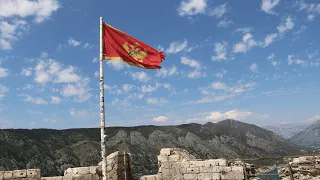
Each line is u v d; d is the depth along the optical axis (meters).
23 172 19.28
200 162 21.56
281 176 22.34
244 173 20.25
